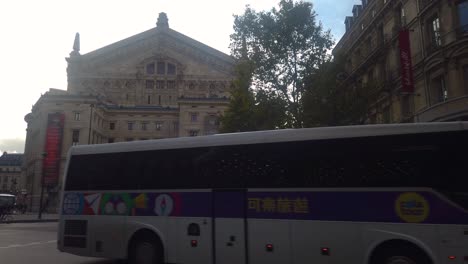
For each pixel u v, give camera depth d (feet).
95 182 36.58
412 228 24.26
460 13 68.49
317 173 27.84
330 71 86.33
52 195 205.16
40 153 213.25
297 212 27.89
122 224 34.30
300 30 94.58
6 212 113.50
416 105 81.71
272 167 29.45
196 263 30.73
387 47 94.38
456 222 23.25
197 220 31.24
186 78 265.54
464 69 67.41
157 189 33.55
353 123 80.84
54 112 217.97
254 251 28.84
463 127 24.27
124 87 263.29
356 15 126.41
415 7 82.74
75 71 260.42
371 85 83.25
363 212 25.85
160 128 250.78
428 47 76.69
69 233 36.65
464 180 23.59
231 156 31.19
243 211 29.73
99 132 236.22
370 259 25.31
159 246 33.01
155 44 270.26
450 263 22.97
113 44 265.34
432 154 24.71
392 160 25.76
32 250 47.01
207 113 237.45
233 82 103.50
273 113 91.81
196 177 32.17
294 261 27.45
